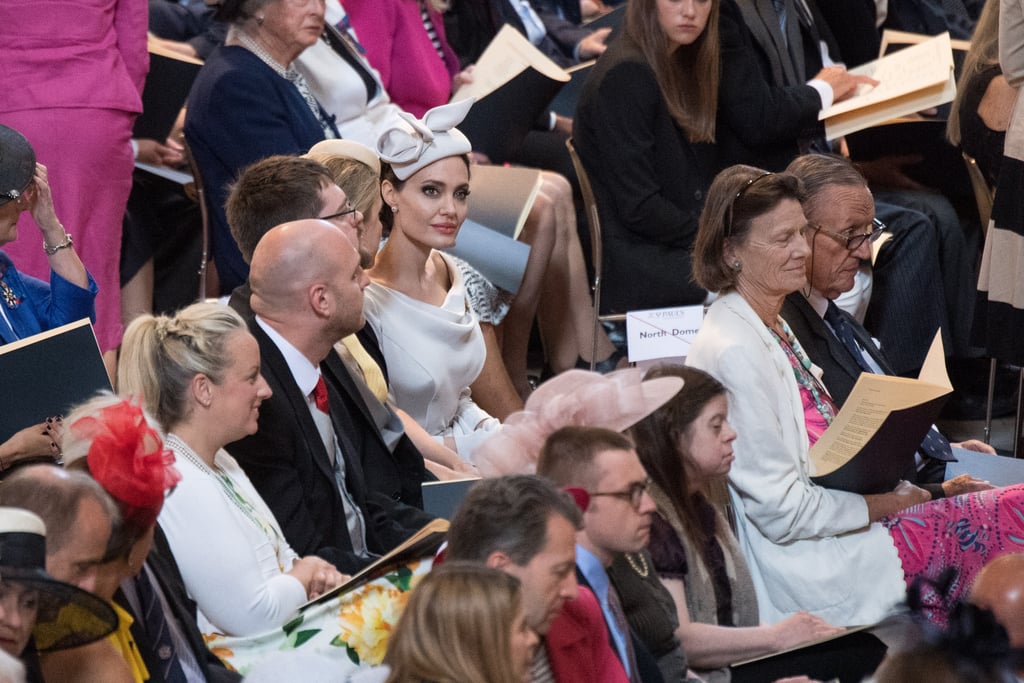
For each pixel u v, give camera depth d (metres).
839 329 15.53
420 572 10.38
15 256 16.70
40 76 17.03
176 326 10.52
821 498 13.08
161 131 19.06
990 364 21.61
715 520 12.09
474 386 17.41
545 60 19.89
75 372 11.02
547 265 19.48
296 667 9.41
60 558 7.99
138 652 8.80
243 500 11.04
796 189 13.67
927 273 21.31
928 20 26.80
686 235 19.44
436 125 14.70
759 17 21.09
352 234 13.20
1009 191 18.14
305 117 17.94
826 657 11.35
